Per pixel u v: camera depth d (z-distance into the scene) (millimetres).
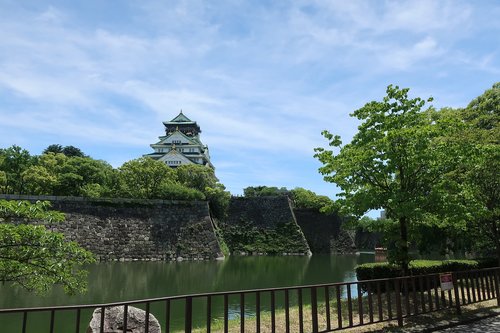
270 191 74062
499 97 21984
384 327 8719
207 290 21375
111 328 7496
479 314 9906
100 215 41344
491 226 16281
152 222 44000
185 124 84750
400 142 11039
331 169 12227
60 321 14133
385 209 12062
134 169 47781
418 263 15234
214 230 48531
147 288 22141
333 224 66375
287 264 39281
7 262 6008
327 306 7844
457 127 10602
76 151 70062
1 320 14141
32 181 42969
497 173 13906
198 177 54906
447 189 11914
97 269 31906
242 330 7004
